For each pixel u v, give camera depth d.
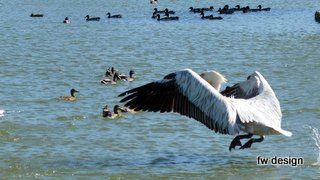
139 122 29.80
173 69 45.62
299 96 34.84
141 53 52.34
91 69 44.88
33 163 23.44
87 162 23.59
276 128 15.48
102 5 95.56
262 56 50.31
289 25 71.81
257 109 15.49
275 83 38.97
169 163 23.38
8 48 54.16
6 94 35.88
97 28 70.00
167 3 98.62
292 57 49.66
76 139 26.92
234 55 51.00
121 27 71.00
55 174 22.19
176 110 13.93
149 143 26.30
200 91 13.94
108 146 25.89
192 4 97.56
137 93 13.96
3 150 25.05
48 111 32.06
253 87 16.02
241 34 64.31
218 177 21.67
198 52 52.72
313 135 26.78
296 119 29.81
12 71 43.12
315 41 58.69
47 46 55.88
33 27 70.00
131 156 24.42
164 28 70.00
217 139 26.62
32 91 36.88
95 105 33.78
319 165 22.78
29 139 26.75
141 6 94.69
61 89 37.72
